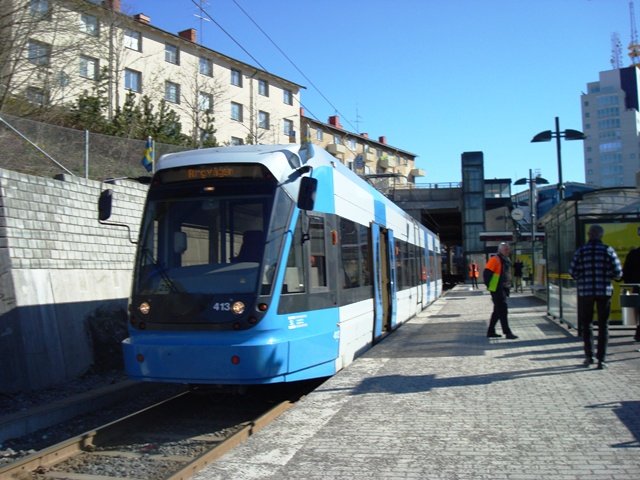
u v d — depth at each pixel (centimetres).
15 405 893
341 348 922
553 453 514
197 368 728
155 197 821
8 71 1753
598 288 836
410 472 486
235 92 5022
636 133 13400
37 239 1103
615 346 1017
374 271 1175
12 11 1642
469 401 700
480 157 5216
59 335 1079
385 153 8025
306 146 870
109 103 2669
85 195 1263
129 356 768
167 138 2612
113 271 1305
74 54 2027
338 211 953
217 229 779
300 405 716
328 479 480
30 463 613
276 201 776
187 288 760
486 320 1572
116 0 2648
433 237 2617
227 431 753
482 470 483
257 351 716
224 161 799
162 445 701
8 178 1053
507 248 1188
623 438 542
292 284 780
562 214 1287
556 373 825
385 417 651
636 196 1212
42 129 1384
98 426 844
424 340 1223
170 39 4384
